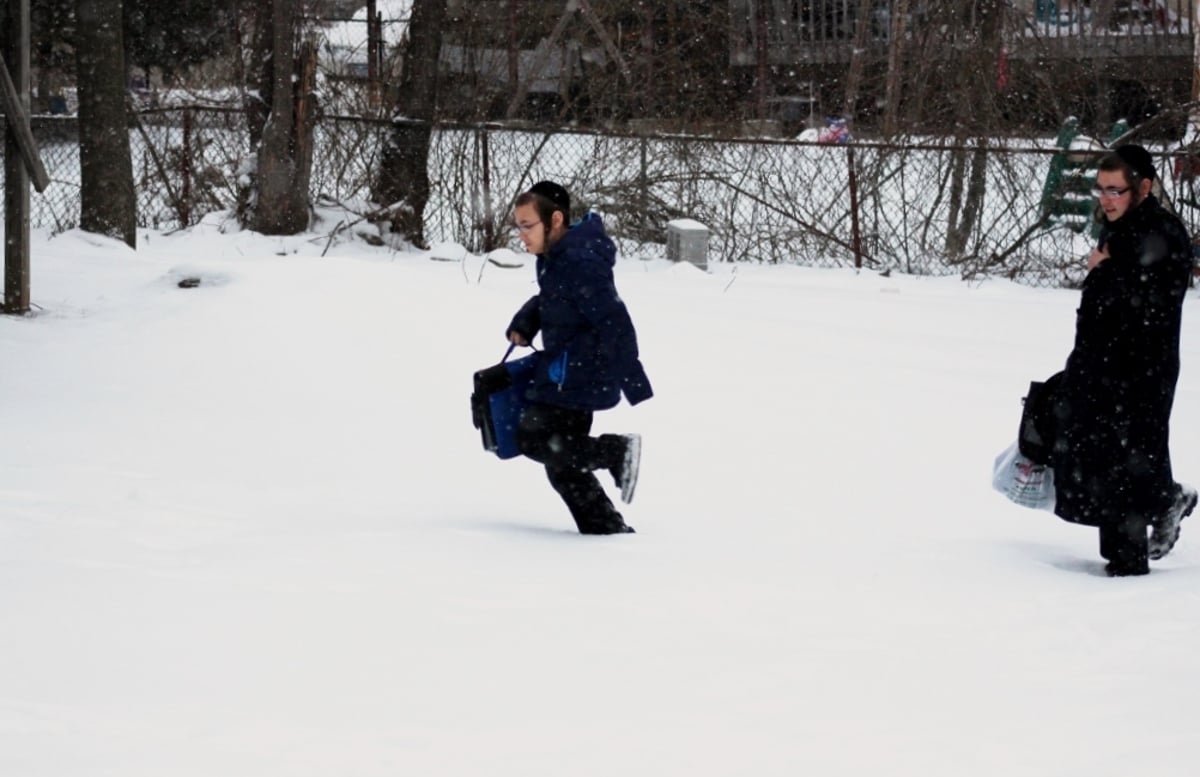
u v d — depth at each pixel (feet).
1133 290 34.94
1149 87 157.79
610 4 151.02
